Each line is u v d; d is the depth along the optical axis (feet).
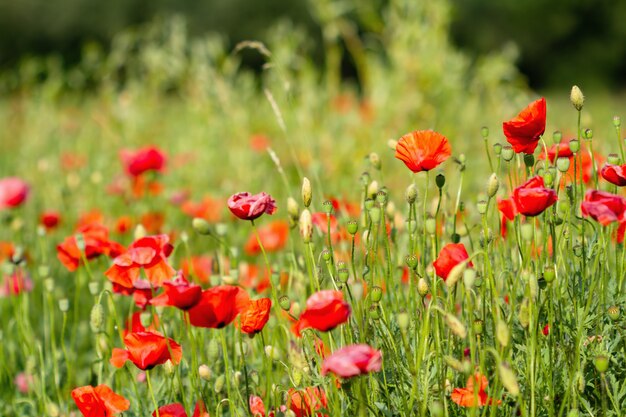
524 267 7.07
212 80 24.68
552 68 102.83
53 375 10.40
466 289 6.48
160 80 29.09
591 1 99.40
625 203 6.63
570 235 7.54
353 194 13.08
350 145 21.08
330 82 27.78
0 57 86.38
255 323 7.03
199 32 85.51
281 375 8.41
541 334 7.45
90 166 21.77
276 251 12.27
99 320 8.14
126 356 7.18
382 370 7.29
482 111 26.45
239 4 84.79
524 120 7.20
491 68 26.21
